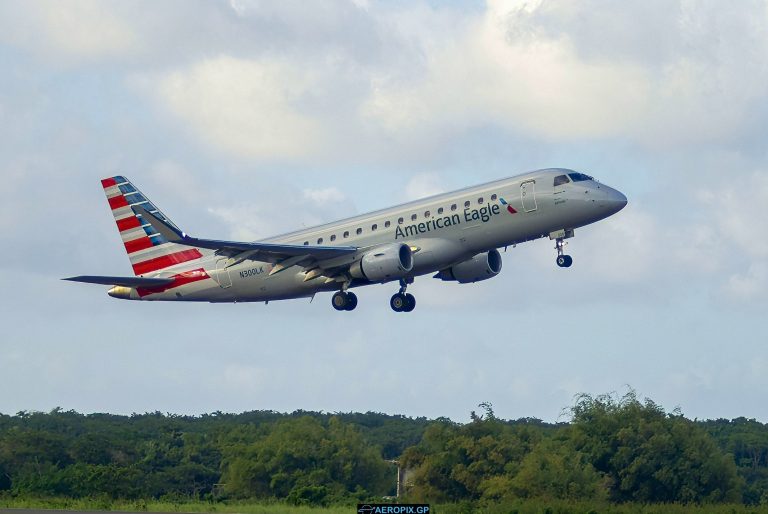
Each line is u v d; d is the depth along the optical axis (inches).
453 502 7819.9
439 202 7765.8
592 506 6732.3
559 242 7632.9
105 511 6820.9
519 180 7588.6
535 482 7652.6
